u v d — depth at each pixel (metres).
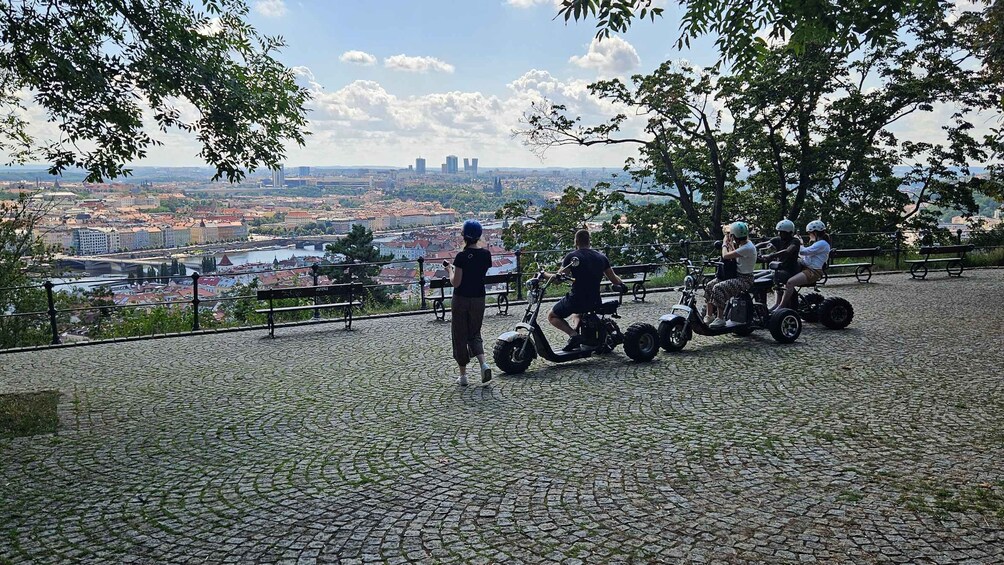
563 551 4.14
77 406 7.69
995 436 5.99
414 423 6.80
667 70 26.14
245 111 8.73
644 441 6.08
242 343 11.35
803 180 26.58
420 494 5.07
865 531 4.30
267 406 7.55
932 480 5.06
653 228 26.62
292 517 4.73
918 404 6.98
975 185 25.06
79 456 6.06
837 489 4.95
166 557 4.22
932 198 26.19
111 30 8.56
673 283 17.75
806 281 10.64
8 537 4.54
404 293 18.89
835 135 25.86
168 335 12.02
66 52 7.97
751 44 10.23
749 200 28.59
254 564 4.10
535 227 27.44
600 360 9.34
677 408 7.07
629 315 13.27
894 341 10.00
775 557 4.00
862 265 17.06
